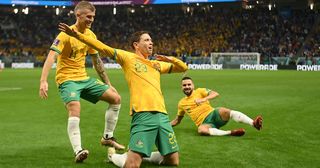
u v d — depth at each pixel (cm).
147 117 596
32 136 897
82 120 1134
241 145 796
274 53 5425
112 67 5456
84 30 703
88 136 901
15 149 763
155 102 607
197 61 5369
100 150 757
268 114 1251
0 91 2086
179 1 5319
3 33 6481
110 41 6331
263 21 5966
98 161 674
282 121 1105
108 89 728
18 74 3816
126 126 1038
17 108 1404
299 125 1037
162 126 603
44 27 6581
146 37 638
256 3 5825
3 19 6606
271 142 825
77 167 636
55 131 960
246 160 679
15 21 6612
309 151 746
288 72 4209
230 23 6116
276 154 722
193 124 1065
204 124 922
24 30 6525
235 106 1471
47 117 1191
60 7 6347
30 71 4462
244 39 5812
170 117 1232
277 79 3031
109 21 6638
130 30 6412
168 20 6450
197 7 6359
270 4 5616
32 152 738
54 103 1551
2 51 6150
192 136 894
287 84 2527
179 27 6312
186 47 5941
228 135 896
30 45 6334
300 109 1362
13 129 987
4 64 5703
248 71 4469
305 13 5866
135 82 617
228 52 5650
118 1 5597
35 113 1277
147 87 613
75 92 691
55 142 832
